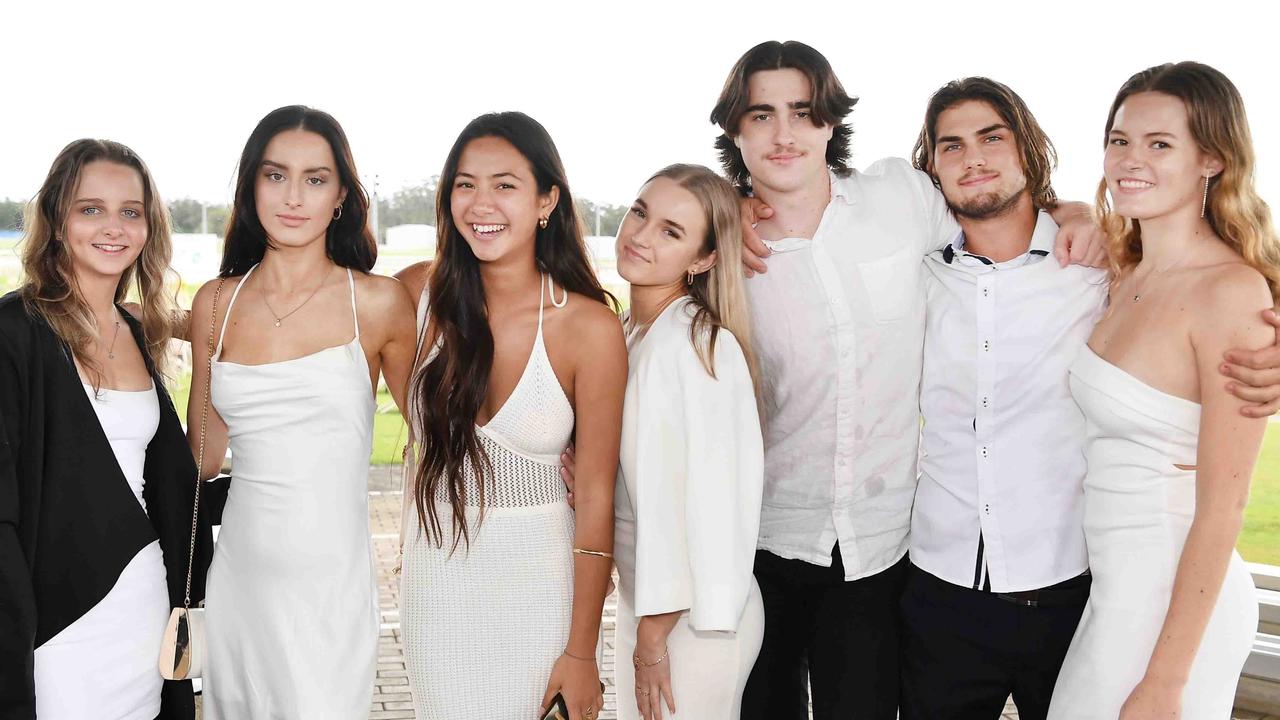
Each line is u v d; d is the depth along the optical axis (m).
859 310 2.30
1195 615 1.80
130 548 2.01
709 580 2.01
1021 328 2.16
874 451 2.36
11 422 1.88
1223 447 1.79
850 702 2.38
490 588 2.03
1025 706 2.28
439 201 2.07
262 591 2.02
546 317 2.04
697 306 2.13
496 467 2.04
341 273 2.10
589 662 2.05
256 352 2.04
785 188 2.31
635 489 2.09
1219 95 1.87
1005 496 2.18
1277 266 1.84
